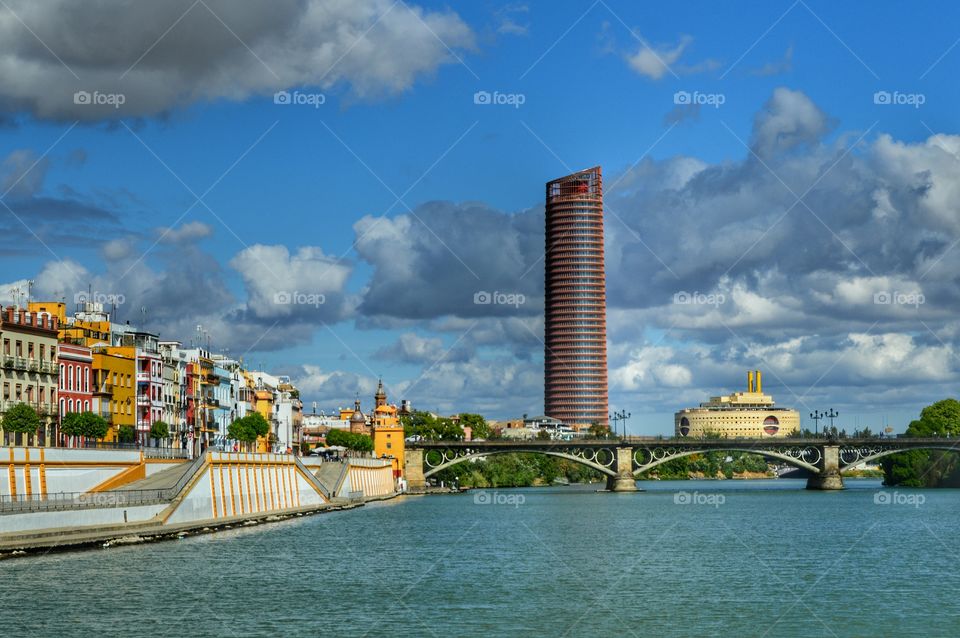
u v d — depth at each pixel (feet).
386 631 286.87
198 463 533.55
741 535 572.10
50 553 384.88
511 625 296.51
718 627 297.74
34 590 319.06
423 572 395.55
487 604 327.06
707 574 399.44
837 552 480.23
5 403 525.34
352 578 374.84
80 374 597.11
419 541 518.78
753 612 318.86
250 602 320.91
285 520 625.82
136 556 394.73
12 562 361.30
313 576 375.66
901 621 306.14
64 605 301.63
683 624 300.61
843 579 387.34
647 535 568.00
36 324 562.25
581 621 302.66
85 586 328.08
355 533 553.64
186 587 335.88
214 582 349.00
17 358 535.19
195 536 488.44
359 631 286.25
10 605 299.38
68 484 450.71
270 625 290.56
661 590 358.23
